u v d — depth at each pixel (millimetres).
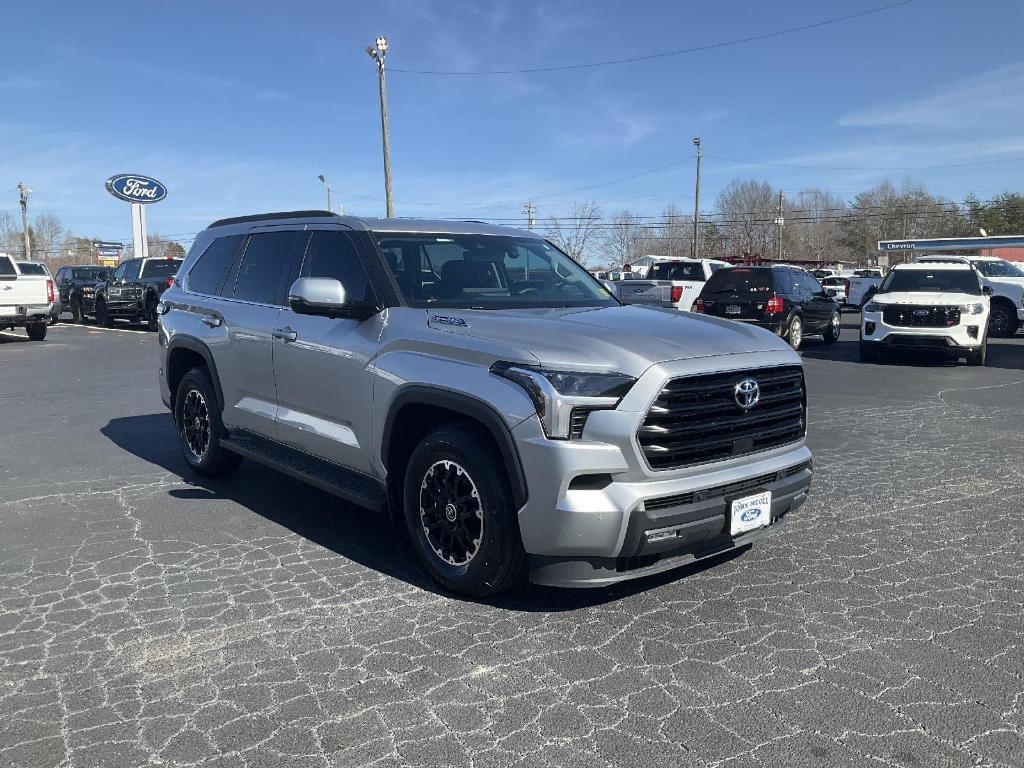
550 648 3588
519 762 2770
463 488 3998
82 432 8406
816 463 6977
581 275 5504
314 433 4930
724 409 3814
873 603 4070
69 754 2820
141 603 4078
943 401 10344
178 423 6602
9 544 4949
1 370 13773
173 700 3168
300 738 2912
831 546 4891
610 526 3541
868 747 2852
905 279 15469
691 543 3807
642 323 4145
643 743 2877
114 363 14805
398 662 3465
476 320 4137
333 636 3707
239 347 5609
